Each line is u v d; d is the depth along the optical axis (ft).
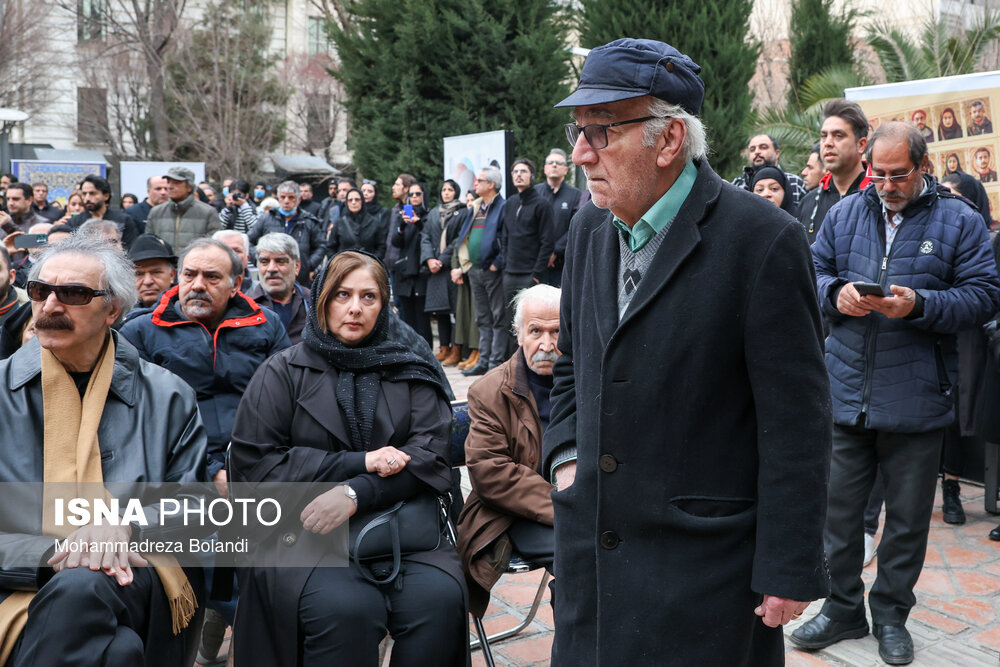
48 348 8.38
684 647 5.76
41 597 7.37
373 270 9.51
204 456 8.86
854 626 10.89
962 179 16.81
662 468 5.80
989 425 14.78
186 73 81.82
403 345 9.95
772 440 5.61
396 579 8.46
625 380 5.83
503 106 41.70
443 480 9.07
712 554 5.80
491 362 29.60
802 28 45.65
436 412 9.53
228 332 11.63
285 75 86.53
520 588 12.91
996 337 14.26
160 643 8.07
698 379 5.69
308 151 90.27
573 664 6.22
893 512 10.53
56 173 55.72
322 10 69.72
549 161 27.40
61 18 93.30
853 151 13.28
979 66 41.37
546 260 26.94
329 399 9.16
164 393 8.88
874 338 10.42
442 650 8.32
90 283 8.29
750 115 38.99
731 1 37.01
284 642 8.17
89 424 8.36
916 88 19.16
